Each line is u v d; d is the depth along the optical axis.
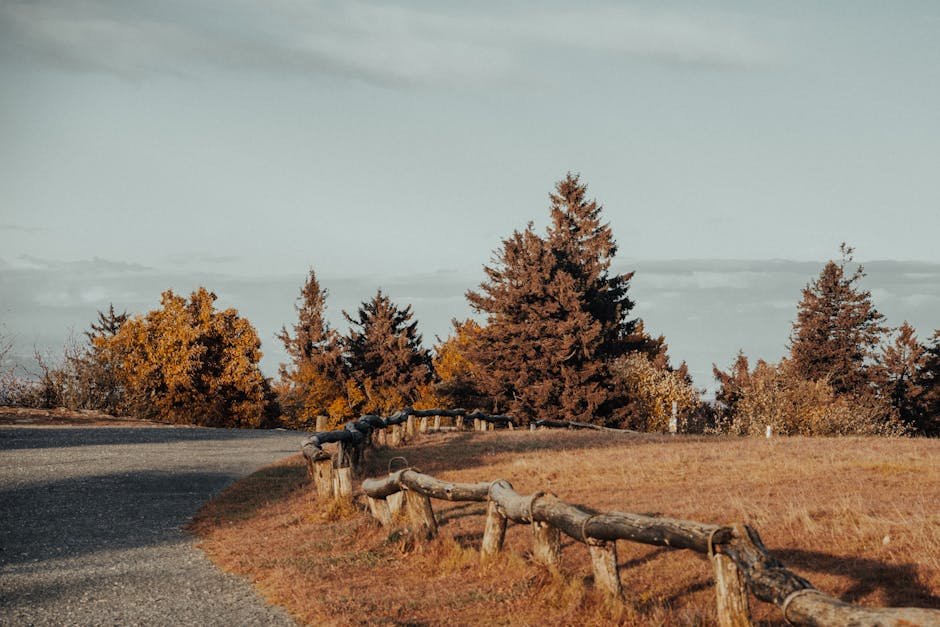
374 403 72.44
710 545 5.94
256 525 12.52
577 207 66.81
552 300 51.84
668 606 7.38
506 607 7.61
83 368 44.81
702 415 55.25
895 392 67.75
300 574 9.18
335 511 12.41
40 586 8.84
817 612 4.95
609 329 54.50
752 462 16.86
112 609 7.95
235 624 7.43
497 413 52.22
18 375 41.78
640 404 49.84
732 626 5.85
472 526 11.14
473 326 68.06
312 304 79.69
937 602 7.09
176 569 9.83
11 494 15.36
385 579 9.00
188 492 16.42
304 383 74.19
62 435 27.39
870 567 8.09
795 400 45.81
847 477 14.41
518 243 58.62
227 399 61.31
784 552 8.81
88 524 12.80
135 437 28.03
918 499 11.64
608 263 64.00
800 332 68.50
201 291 60.31
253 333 61.69
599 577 7.38
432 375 76.75
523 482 15.14
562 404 49.19
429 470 17.39
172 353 57.72
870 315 67.88
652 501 12.36
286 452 24.75
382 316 75.31
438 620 7.36
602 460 17.88
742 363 71.12
